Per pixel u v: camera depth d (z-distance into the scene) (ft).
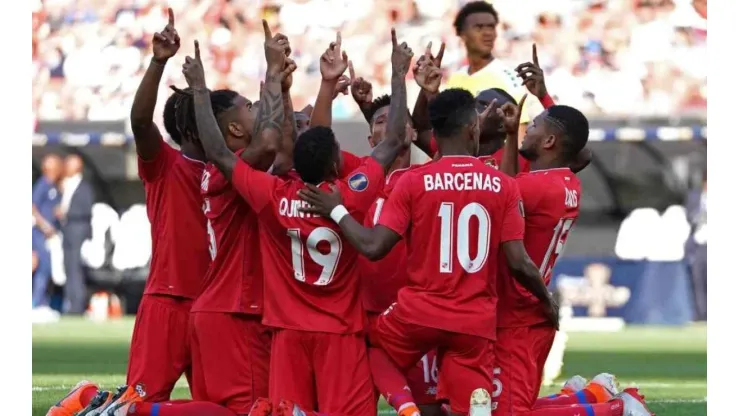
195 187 76.95
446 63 242.37
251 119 74.74
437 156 76.23
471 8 109.40
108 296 220.64
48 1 252.42
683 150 222.89
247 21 250.78
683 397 110.93
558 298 201.26
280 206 69.87
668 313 212.84
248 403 73.51
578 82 239.50
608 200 225.15
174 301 76.89
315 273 70.49
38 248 217.77
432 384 78.48
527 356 74.33
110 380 119.14
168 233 76.89
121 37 250.16
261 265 73.97
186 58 71.56
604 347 167.32
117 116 236.22
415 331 69.56
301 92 244.01
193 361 74.95
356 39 248.11
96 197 228.84
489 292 70.54
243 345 73.72
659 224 215.10
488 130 79.36
